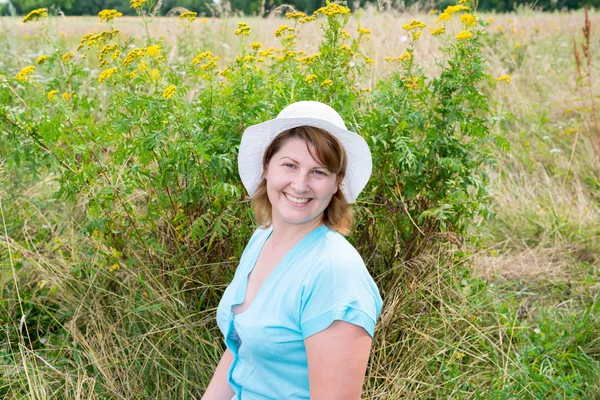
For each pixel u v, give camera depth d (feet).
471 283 12.21
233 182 10.13
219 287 10.48
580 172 19.21
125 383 9.82
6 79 10.23
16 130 9.76
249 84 9.86
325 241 5.92
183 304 10.02
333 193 6.15
